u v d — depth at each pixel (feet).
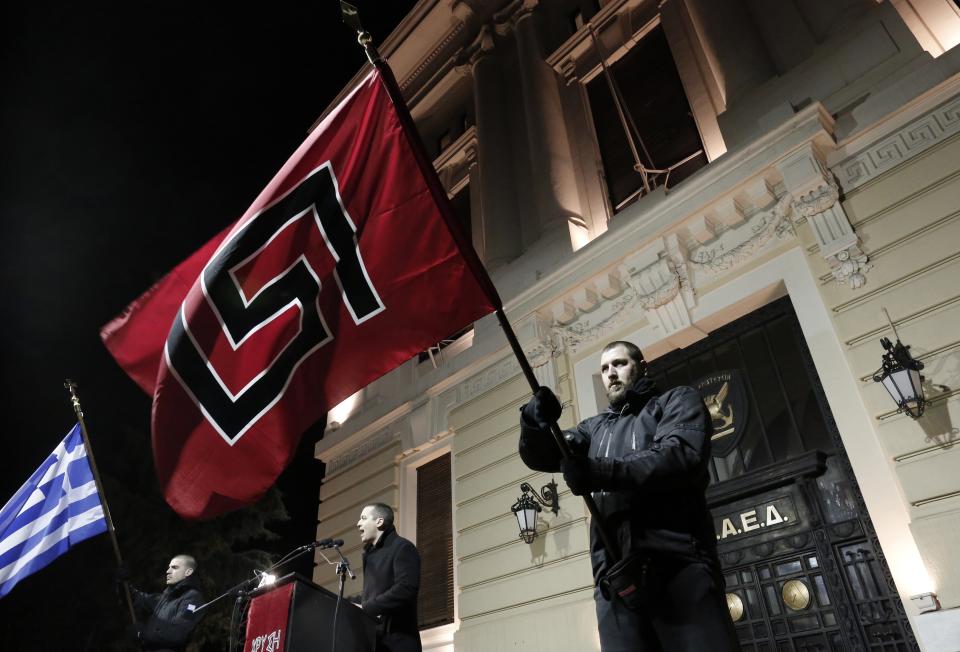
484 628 23.25
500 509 25.23
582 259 25.82
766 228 21.26
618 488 6.44
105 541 34.63
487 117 38.27
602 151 32.19
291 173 11.72
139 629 15.46
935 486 15.44
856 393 17.62
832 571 17.44
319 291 11.07
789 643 17.69
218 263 11.70
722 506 20.40
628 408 8.18
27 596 33.27
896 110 19.57
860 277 18.53
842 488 18.03
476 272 9.82
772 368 20.77
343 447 35.58
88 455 19.10
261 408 11.06
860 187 19.66
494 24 42.01
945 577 14.60
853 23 22.80
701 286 22.48
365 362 10.53
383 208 10.86
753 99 24.23
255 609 10.85
